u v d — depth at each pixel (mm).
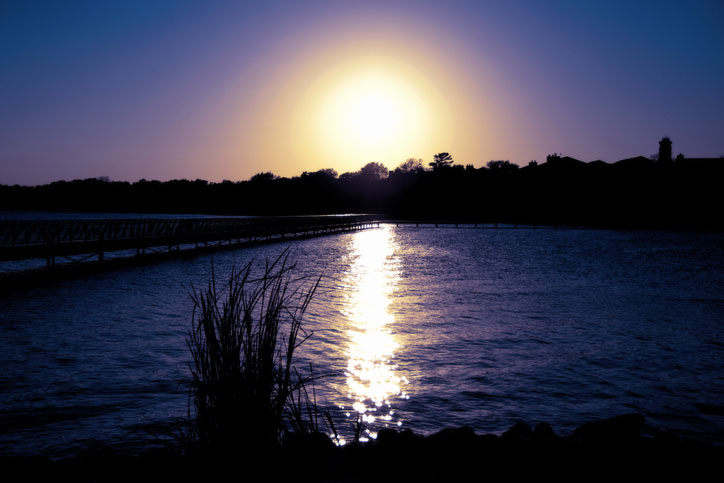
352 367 10703
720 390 9664
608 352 12320
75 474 5039
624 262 37094
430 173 141625
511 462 5160
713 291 23266
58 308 17516
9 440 6965
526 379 10156
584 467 5070
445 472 4836
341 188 150375
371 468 4805
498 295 21422
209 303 4121
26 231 24797
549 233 79125
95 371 10266
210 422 3984
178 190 198375
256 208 160000
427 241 61125
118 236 32469
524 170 115625
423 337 13625
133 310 17109
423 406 8602
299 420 4465
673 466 5172
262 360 4098
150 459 5250
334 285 23609
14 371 10219
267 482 3979
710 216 87125
